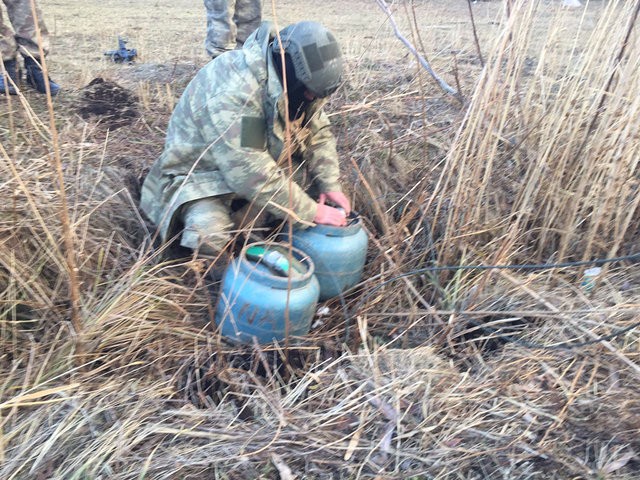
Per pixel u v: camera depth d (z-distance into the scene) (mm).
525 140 3379
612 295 2852
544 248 3172
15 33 3998
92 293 2539
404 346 2660
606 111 2912
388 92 4562
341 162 3656
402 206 3457
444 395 2293
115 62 5336
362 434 2135
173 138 2859
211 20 4586
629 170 3000
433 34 6562
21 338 2369
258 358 2385
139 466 1936
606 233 3074
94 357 2311
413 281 3033
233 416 2178
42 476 1881
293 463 2016
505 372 2451
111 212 3041
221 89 2629
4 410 2062
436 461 2045
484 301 2834
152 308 2496
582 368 2432
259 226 3035
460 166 2953
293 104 2717
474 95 2908
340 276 2736
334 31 6906
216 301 2684
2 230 2482
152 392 2217
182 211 2797
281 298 2352
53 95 4152
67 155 3326
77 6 8156
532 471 2035
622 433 2166
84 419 2031
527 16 2961
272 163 2627
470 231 3062
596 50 3068
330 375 2400
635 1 2922
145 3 8859
